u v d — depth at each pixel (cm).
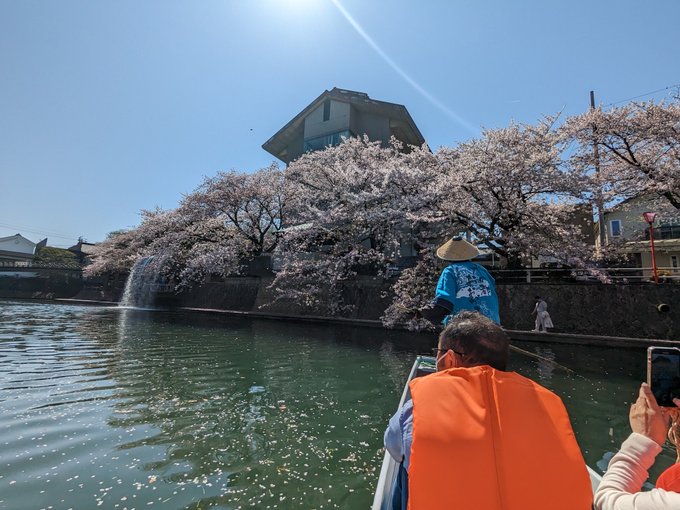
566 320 1305
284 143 3269
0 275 3606
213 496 354
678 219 1694
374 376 793
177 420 540
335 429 518
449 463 110
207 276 2392
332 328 1516
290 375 798
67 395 638
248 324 1650
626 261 1797
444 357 155
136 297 2781
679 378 130
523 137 1514
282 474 396
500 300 1423
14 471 388
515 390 121
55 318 1836
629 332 1205
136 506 336
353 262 1656
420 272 1421
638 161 1429
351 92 2955
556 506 104
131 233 3103
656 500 106
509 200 1421
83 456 425
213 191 2323
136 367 845
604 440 492
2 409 567
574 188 1375
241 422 538
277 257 2241
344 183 1891
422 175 1614
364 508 340
